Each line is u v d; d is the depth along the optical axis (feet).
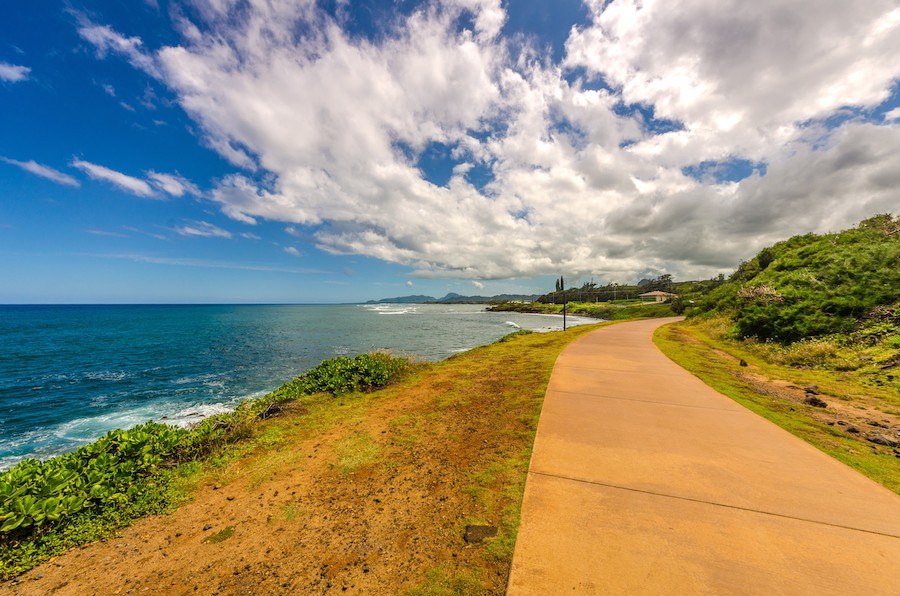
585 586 6.96
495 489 11.17
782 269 60.23
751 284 59.41
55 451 25.62
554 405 18.62
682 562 7.48
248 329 124.06
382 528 9.82
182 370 53.36
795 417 16.84
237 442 17.40
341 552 8.97
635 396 20.18
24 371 52.95
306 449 15.99
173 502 11.95
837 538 8.11
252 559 8.96
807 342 34.73
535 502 9.96
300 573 8.33
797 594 6.57
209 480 13.48
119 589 8.13
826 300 37.55
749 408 17.93
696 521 8.86
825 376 25.96
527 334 65.57
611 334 57.98
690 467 11.69
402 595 7.41
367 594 7.55
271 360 61.82
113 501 11.88
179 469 14.35
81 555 9.47
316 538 9.63
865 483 10.56
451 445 15.06
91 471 12.71
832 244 57.93
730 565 7.34
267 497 12.03
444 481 12.08
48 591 8.16
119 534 10.33
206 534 10.16
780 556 7.56
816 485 10.48
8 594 8.09
